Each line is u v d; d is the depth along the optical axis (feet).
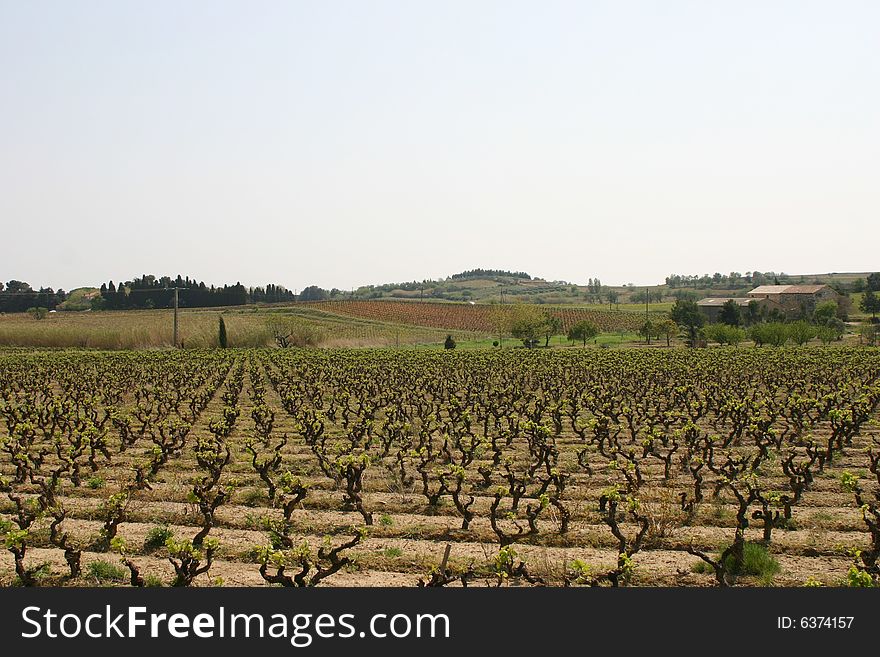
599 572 48.24
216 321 344.08
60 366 194.70
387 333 388.37
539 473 79.25
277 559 45.06
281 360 212.64
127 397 152.15
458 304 542.98
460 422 110.52
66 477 76.48
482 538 56.95
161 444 88.43
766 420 95.96
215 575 48.83
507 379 168.14
